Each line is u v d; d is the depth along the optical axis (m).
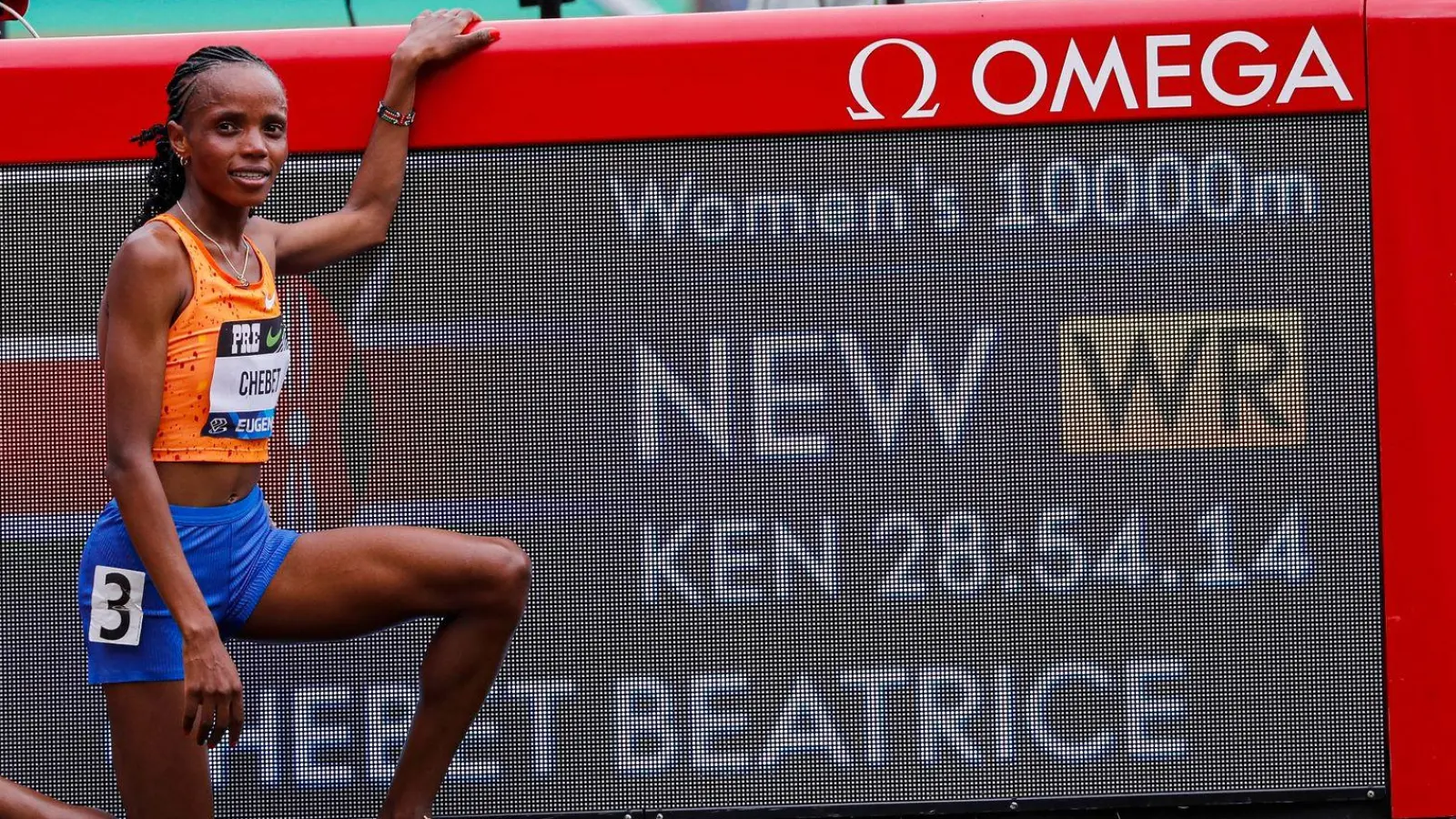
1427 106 10.12
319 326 10.28
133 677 9.28
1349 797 10.30
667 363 10.30
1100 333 10.23
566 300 10.29
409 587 9.59
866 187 10.23
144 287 8.89
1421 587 10.23
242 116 9.13
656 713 10.36
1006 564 10.31
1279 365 10.24
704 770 10.36
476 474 10.34
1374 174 10.15
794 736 10.35
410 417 10.33
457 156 10.26
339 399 10.31
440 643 9.83
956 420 10.29
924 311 10.25
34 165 10.20
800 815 10.35
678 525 10.34
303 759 10.38
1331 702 10.30
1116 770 10.34
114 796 10.34
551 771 10.38
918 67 10.20
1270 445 10.25
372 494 10.35
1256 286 10.21
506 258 10.27
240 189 9.17
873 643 10.34
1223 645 10.30
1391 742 10.25
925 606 10.32
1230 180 10.20
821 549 10.33
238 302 9.33
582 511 10.34
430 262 10.28
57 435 10.24
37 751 10.30
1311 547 10.27
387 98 10.14
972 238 10.24
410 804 9.99
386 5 22.64
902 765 10.35
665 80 10.21
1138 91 10.18
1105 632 10.31
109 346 8.88
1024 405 10.27
